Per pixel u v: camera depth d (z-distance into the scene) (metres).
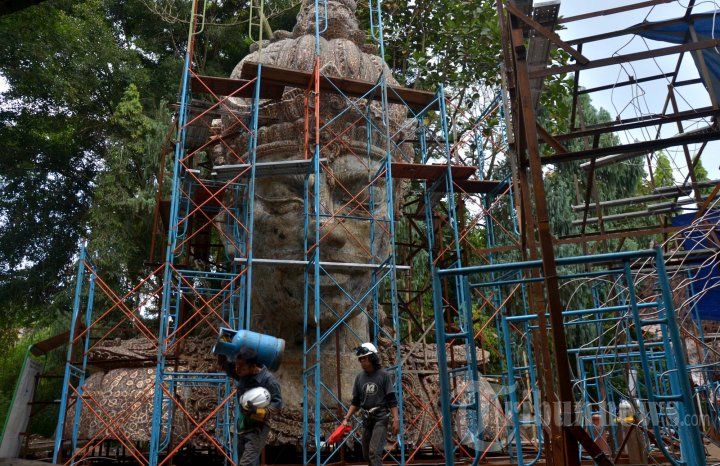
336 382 10.51
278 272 9.95
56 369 18.19
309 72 10.16
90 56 20.16
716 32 7.05
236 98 10.88
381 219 10.59
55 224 21.61
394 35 19.19
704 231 8.20
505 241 19.00
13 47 18.95
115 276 18.02
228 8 22.94
